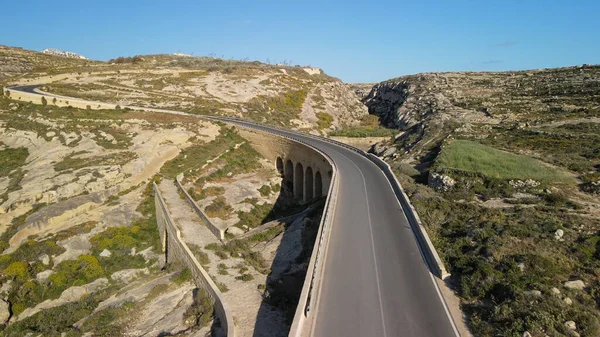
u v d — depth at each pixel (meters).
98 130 46.78
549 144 39.19
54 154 40.19
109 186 36.06
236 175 46.69
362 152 43.91
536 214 21.86
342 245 19.36
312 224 28.52
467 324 13.41
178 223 29.73
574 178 28.75
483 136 46.78
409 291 15.24
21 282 25.53
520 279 15.27
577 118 50.62
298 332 12.46
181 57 138.75
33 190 32.47
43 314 23.19
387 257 18.09
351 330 12.82
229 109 75.69
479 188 27.59
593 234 18.81
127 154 41.44
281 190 47.41
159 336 18.80
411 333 12.70
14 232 29.03
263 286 20.91
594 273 15.50
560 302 13.55
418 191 27.86
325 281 15.95
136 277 27.73
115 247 29.91
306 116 85.69
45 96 54.19
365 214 23.78
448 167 32.25
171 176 41.31
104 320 21.33
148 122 52.16
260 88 92.88
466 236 19.89
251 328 17.00
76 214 32.31
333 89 109.38
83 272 26.92
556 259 16.69
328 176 38.81
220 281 21.61
